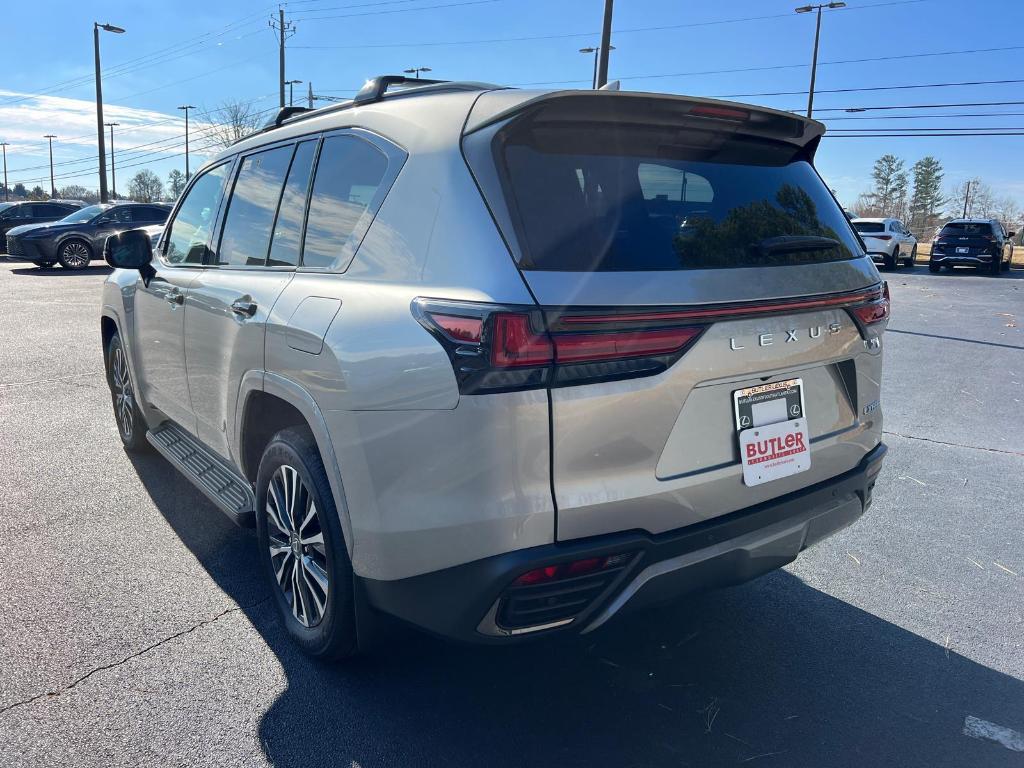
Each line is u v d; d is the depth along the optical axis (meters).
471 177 2.31
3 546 3.84
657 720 2.68
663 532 2.38
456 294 2.21
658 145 2.57
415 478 2.27
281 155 3.33
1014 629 3.32
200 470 3.92
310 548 2.89
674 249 2.38
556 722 2.66
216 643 3.05
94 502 4.42
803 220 2.82
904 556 4.00
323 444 2.54
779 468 2.62
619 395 2.22
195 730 2.55
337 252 2.75
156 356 4.23
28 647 2.99
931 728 2.67
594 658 3.05
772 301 2.49
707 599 3.54
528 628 2.29
